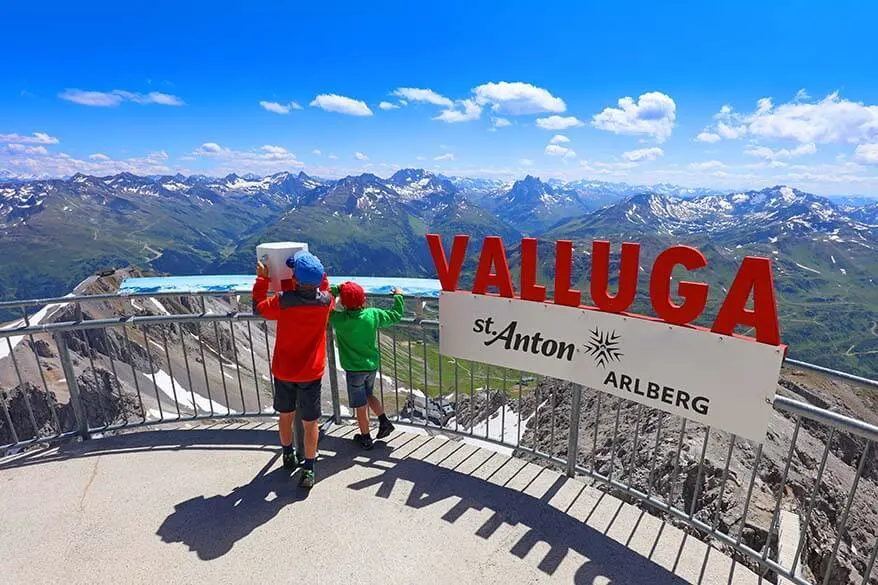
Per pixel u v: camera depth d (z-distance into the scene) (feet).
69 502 16.33
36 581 13.05
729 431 13.33
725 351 13.03
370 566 13.47
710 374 13.42
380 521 15.28
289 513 15.65
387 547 14.17
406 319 20.20
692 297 13.37
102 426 21.09
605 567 13.44
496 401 47.26
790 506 28.73
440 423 21.02
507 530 14.89
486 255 17.78
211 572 13.29
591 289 15.56
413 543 14.34
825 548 27.07
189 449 19.62
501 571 13.30
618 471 31.68
